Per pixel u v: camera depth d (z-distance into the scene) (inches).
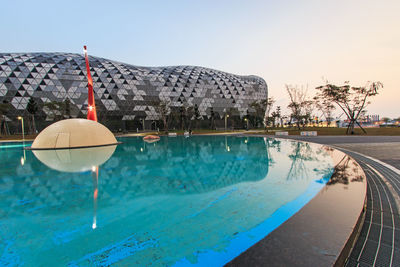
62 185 190.4
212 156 358.0
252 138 837.2
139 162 310.7
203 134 1289.4
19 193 168.7
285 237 69.1
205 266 72.7
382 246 79.7
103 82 1689.2
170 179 206.5
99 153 427.8
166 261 77.4
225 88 2250.2
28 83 1475.1
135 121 1884.8
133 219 117.3
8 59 1496.1
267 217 115.0
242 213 120.6
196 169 253.8
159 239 94.6
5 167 284.2
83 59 1743.4
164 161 314.7
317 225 76.8
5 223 116.2
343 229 73.6
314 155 332.8
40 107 1486.2
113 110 1742.1
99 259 81.0
